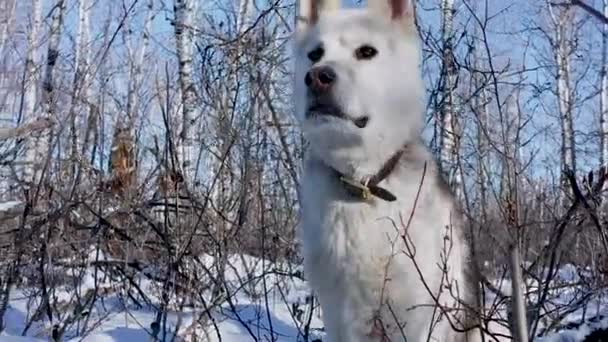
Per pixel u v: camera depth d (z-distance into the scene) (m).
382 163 1.33
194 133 2.14
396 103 1.35
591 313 1.75
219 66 2.01
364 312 1.29
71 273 2.07
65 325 1.52
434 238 1.29
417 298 1.27
